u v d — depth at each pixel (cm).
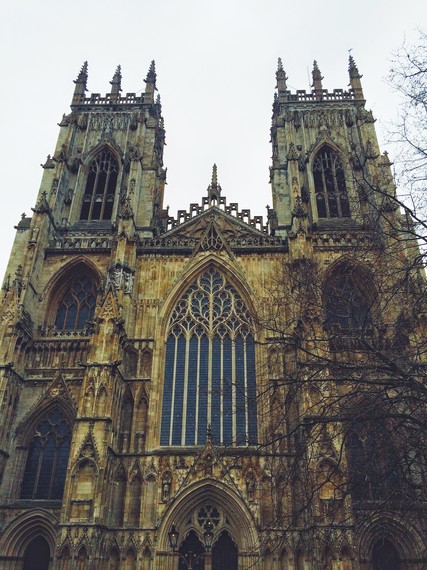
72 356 6469
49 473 5844
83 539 4812
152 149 8719
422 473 3138
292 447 5481
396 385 2916
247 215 7788
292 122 8769
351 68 9500
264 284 6769
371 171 7662
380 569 5166
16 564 5331
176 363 6406
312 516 4688
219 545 5316
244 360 6369
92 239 7488
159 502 5378
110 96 9444
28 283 6688
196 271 6994
